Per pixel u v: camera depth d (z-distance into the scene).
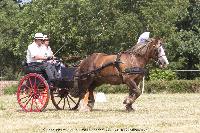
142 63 18.66
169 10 34.38
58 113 18.08
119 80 18.73
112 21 34.12
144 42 18.84
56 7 36.47
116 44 34.19
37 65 19.33
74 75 19.33
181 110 19.17
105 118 16.12
